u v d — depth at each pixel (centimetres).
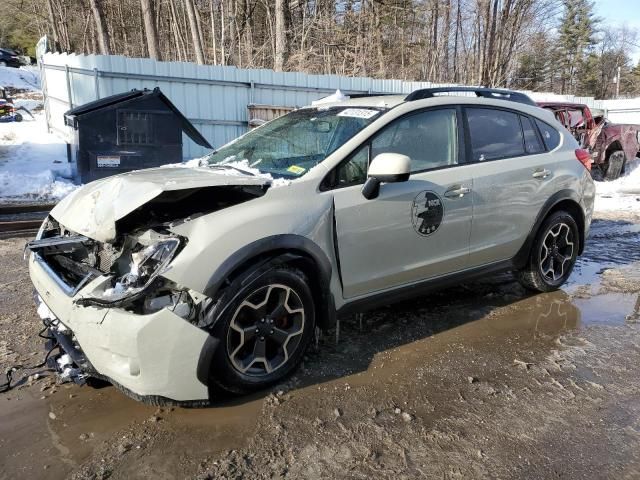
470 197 418
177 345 277
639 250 700
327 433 287
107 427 287
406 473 258
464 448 278
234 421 295
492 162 442
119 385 283
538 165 475
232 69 1313
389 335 411
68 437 278
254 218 310
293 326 334
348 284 358
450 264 420
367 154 371
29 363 352
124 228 312
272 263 313
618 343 410
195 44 2100
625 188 1279
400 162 338
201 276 284
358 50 2377
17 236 687
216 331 292
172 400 285
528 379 351
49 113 1572
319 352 378
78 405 307
